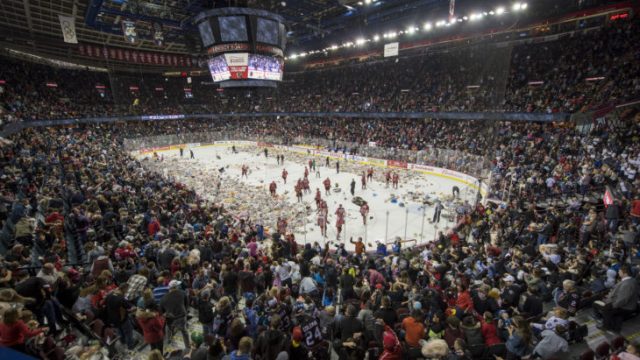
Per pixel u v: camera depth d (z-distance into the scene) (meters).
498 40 40.00
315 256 11.97
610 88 27.44
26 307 6.07
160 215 14.47
